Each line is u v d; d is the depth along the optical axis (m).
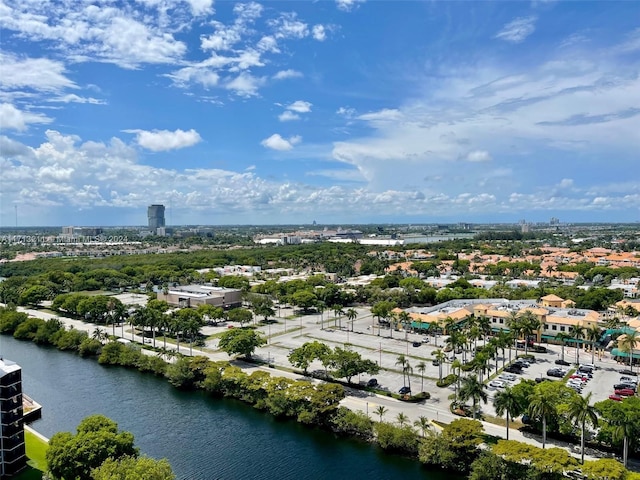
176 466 97.25
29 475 92.75
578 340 156.38
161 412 125.12
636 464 91.25
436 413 116.19
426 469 95.75
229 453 102.75
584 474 78.56
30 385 145.75
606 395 126.19
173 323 181.75
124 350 169.12
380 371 149.75
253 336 164.50
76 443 87.56
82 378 152.50
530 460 84.56
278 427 115.88
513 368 148.62
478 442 91.69
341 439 109.12
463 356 162.38
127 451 90.88
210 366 141.75
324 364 138.25
